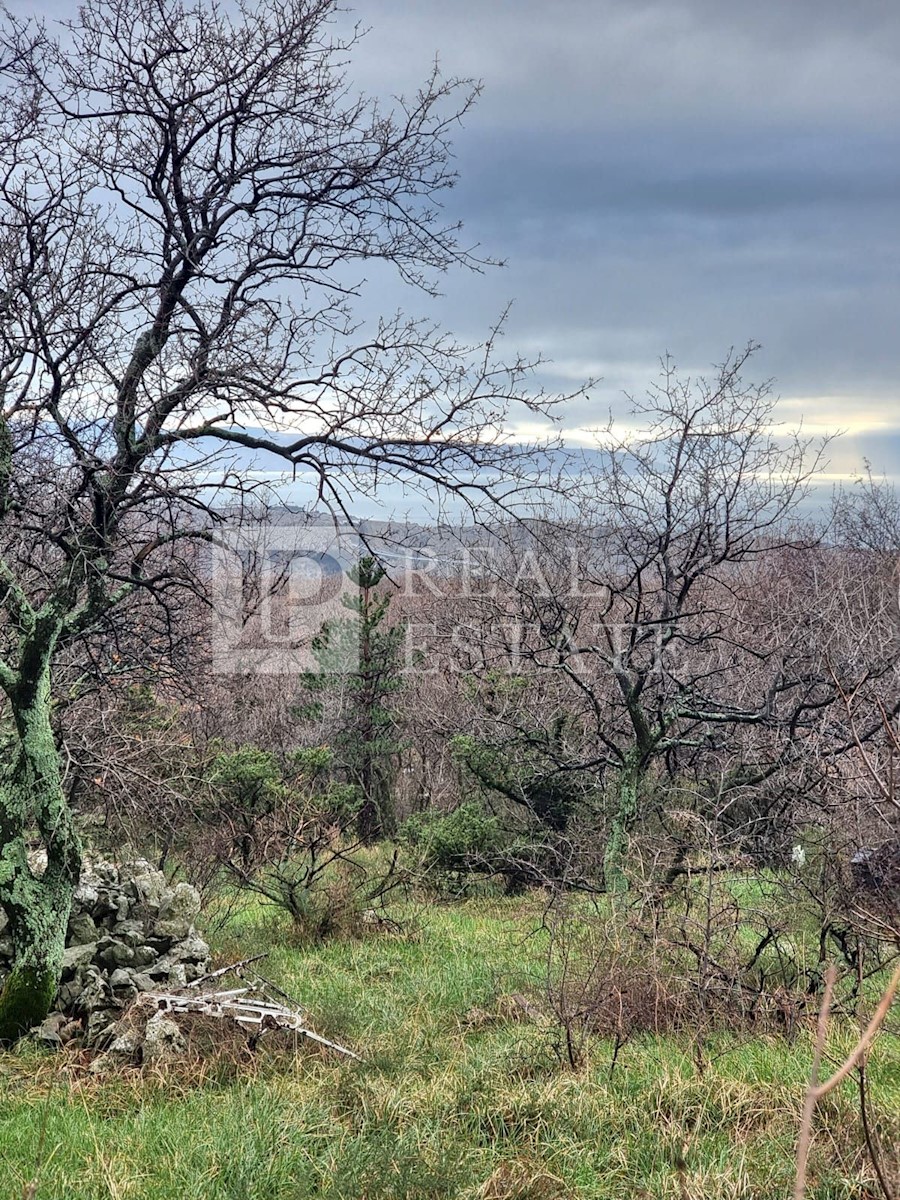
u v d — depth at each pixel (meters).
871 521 31.38
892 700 11.49
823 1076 6.95
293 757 19.12
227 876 15.16
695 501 13.59
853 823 9.62
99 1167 6.21
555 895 11.63
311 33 9.01
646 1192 5.82
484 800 18.45
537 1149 6.41
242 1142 6.40
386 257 9.24
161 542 8.91
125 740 12.06
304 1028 8.44
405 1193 5.79
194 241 8.85
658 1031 8.36
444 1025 9.15
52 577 9.52
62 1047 8.25
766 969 9.74
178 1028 8.21
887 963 8.84
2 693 10.77
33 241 8.51
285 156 9.26
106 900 9.80
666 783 14.69
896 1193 5.11
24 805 8.59
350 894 13.94
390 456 8.77
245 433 9.09
